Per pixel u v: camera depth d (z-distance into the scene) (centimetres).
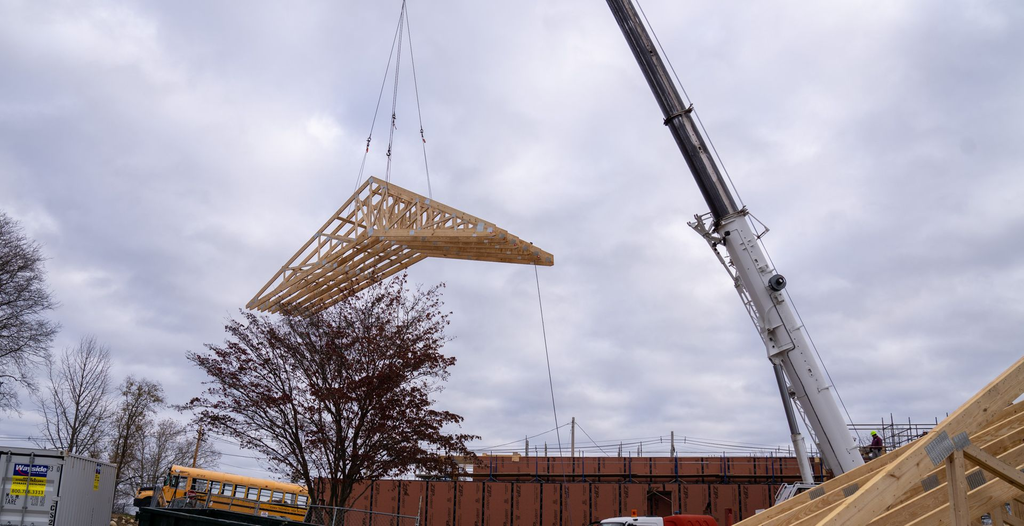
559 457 3356
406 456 1936
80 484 1684
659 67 1709
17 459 1567
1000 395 683
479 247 2095
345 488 1927
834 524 619
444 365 2089
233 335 2097
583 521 3061
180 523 1348
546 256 2123
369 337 2002
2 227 3278
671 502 3033
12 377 3316
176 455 5384
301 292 2314
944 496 702
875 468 872
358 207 2262
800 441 1997
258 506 2602
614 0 1744
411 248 2198
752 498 2992
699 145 1677
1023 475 663
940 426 669
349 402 1933
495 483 3116
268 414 1981
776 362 1605
